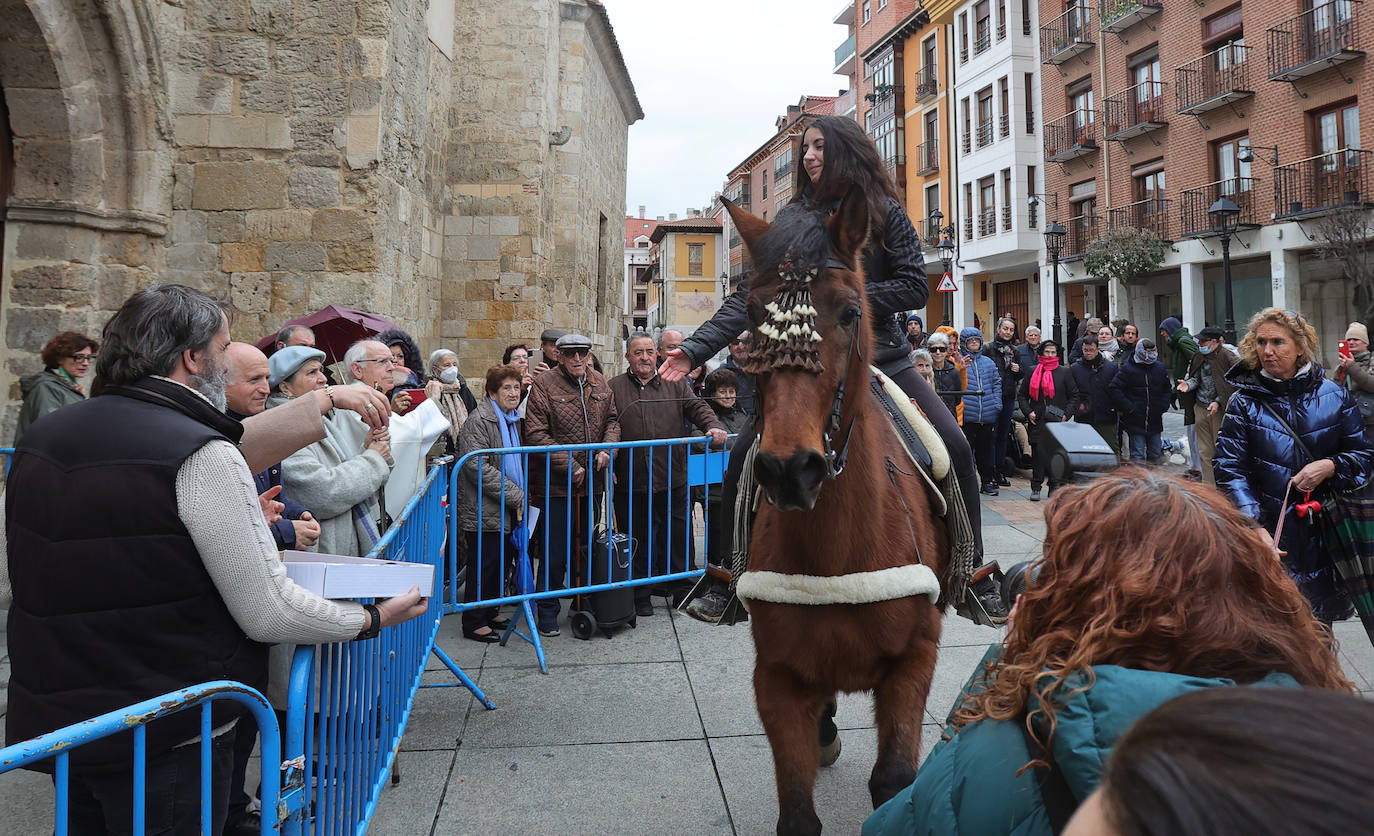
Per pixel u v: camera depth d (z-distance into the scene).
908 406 3.07
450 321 12.94
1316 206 21.03
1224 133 23.44
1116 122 26.81
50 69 7.32
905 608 2.47
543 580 5.84
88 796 2.11
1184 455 11.83
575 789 3.50
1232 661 1.11
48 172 7.54
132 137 7.86
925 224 37.06
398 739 3.27
